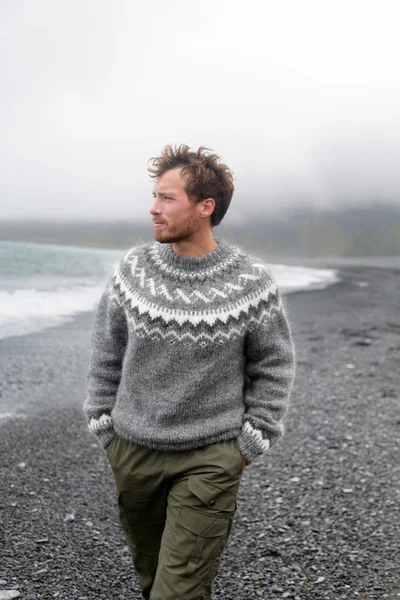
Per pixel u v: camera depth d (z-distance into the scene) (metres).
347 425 5.84
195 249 2.24
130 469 2.23
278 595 2.88
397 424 5.91
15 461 4.53
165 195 2.16
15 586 2.81
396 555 3.25
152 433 2.15
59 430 5.37
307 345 10.76
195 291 2.14
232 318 2.13
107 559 3.17
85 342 9.69
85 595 2.79
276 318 2.23
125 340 2.31
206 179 2.15
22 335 9.86
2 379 6.89
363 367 8.88
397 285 36.53
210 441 2.14
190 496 2.11
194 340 2.11
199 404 2.14
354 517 3.75
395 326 14.54
